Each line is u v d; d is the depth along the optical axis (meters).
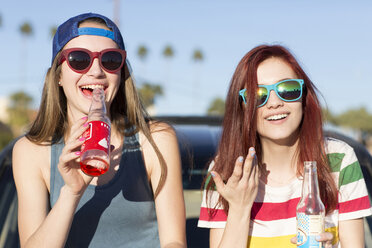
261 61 2.40
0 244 2.58
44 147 2.45
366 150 3.05
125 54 2.36
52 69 2.44
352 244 2.41
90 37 2.33
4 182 2.80
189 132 3.29
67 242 2.38
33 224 2.35
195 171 2.91
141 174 2.45
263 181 2.52
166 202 2.42
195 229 2.74
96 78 2.30
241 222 2.38
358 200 2.41
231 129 2.52
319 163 2.45
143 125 2.49
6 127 41.53
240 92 2.45
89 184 2.38
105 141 2.05
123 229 2.38
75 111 2.44
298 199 2.44
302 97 2.47
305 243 2.07
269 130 2.40
